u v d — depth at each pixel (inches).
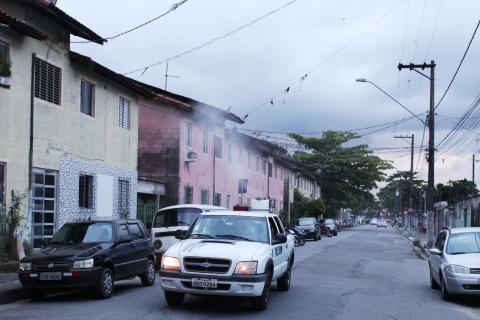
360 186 2790.4
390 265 877.8
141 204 987.9
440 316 433.1
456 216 1469.0
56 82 703.7
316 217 2373.3
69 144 725.9
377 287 594.9
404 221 3742.6
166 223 702.5
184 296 443.2
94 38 750.5
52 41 690.8
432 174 1284.4
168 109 1092.5
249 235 449.1
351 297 511.2
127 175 891.4
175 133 1087.6
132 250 519.8
